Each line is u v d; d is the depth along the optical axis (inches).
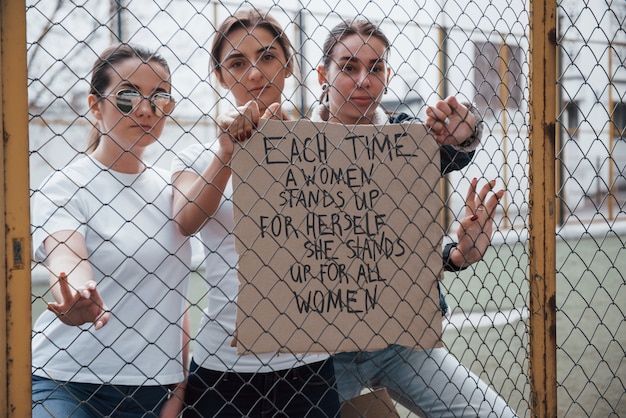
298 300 50.1
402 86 307.9
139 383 56.2
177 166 59.5
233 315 59.7
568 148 395.9
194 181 58.7
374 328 51.6
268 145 49.4
